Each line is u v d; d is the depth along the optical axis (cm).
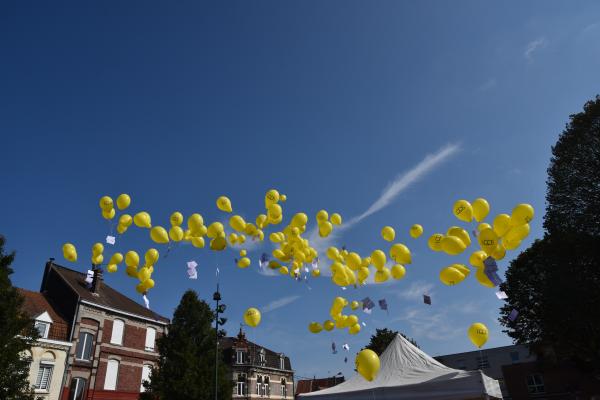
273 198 998
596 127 2220
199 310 2389
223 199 1009
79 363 2241
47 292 2503
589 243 2112
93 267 2623
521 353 4350
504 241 816
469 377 830
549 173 2400
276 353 4347
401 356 1024
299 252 996
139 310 2811
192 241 1017
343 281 934
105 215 977
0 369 1258
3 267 1436
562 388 3209
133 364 2520
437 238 865
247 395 3722
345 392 943
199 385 2061
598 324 2100
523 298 2558
